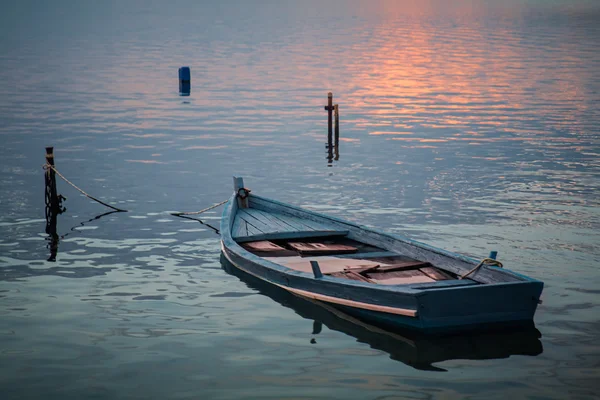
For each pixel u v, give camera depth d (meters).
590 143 25.31
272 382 8.90
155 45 67.19
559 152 23.86
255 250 13.33
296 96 38.38
